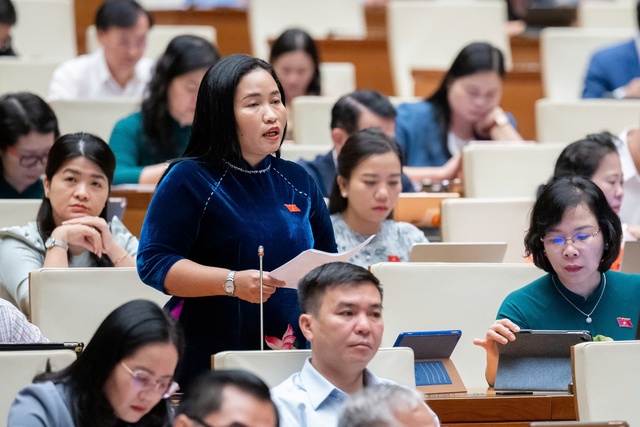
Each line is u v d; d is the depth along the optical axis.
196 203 8.24
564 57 19.11
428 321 9.90
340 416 5.58
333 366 7.69
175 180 8.27
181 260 8.09
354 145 11.30
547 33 19.14
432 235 12.66
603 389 8.28
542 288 9.66
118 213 11.01
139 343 6.64
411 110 15.23
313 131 15.49
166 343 6.70
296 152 13.66
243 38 21.30
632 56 18.14
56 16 18.94
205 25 21.19
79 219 10.22
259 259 8.28
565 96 19.02
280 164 8.64
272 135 8.28
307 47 16.31
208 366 8.31
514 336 8.89
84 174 10.42
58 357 7.63
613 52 18.22
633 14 21.38
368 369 8.21
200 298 8.33
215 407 5.59
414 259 10.41
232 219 8.27
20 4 18.77
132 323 6.68
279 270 7.81
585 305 9.58
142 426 6.84
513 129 15.06
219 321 8.32
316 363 7.76
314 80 16.44
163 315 6.78
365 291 7.70
